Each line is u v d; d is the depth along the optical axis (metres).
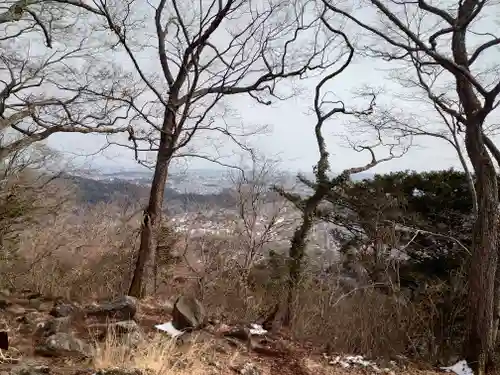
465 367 6.95
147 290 9.05
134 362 4.38
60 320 5.16
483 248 7.41
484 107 7.50
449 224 12.70
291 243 8.74
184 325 5.94
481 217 7.52
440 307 8.38
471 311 7.35
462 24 7.48
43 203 10.17
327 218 11.17
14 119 8.95
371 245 9.75
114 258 10.38
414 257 11.66
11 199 8.74
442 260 11.60
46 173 9.88
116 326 5.24
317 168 9.52
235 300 8.59
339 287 8.34
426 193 13.22
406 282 10.96
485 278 7.32
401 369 6.43
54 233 10.85
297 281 8.14
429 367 6.80
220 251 9.66
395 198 12.02
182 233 10.55
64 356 4.44
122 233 11.46
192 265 9.95
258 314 8.16
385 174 13.15
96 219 12.05
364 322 7.13
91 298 8.12
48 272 9.05
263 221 10.38
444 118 12.03
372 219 10.19
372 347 6.92
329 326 7.21
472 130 7.84
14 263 9.00
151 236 9.30
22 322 5.44
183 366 4.65
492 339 7.38
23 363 4.12
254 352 5.92
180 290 9.37
